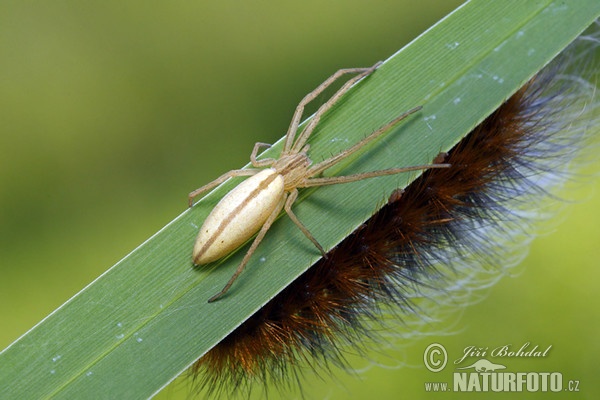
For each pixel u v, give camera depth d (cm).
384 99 13
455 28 13
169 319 13
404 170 13
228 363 13
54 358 13
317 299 13
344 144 13
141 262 13
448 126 13
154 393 13
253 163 13
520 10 13
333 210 13
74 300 13
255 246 13
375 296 13
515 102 13
